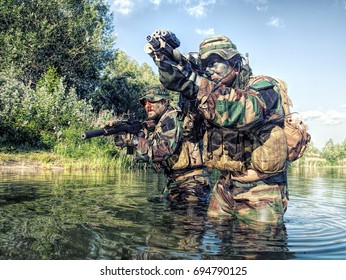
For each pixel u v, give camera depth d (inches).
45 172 341.4
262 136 117.7
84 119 588.1
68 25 885.8
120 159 475.2
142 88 994.1
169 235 98.0
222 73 118.7
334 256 84.4
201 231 104.7
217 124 108.1
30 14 835.4
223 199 131.4
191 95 106.0
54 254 78.1
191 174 170.2
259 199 122.7
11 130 502.3
